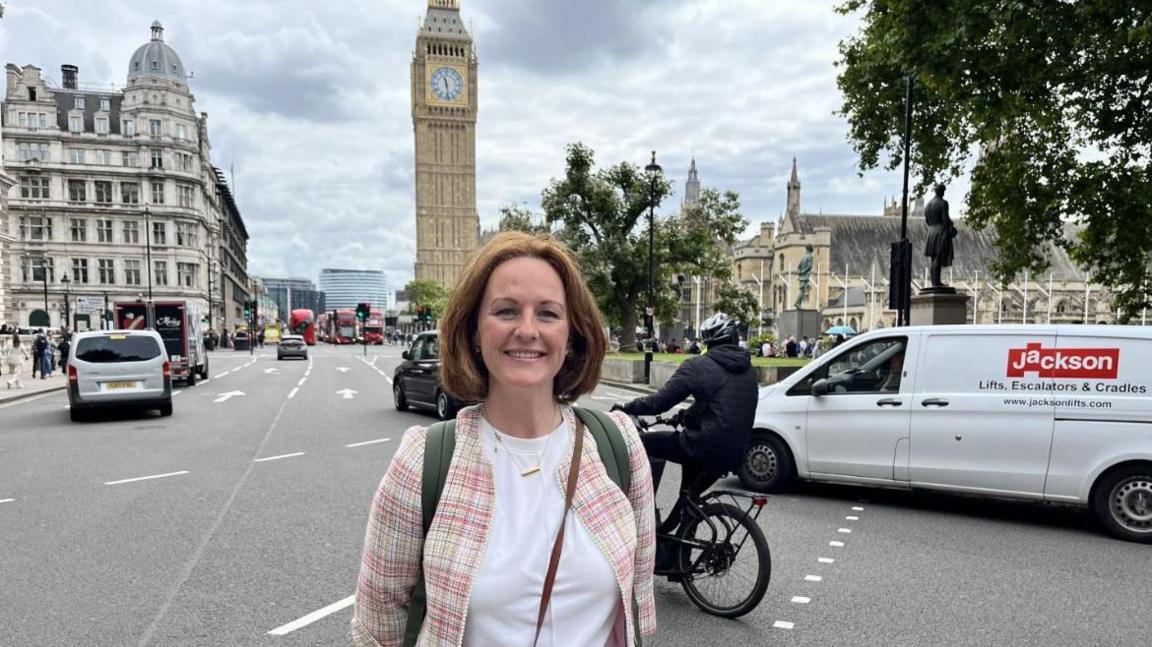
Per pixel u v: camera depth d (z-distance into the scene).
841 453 7.11
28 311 70.44
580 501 1.36
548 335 1.34
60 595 4.43
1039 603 4.41
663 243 32.06
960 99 12.77
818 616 4.20
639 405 4.23
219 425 12.46
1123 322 17.05
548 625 1.29
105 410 14.92
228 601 4.35
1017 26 11.05
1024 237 17.47
